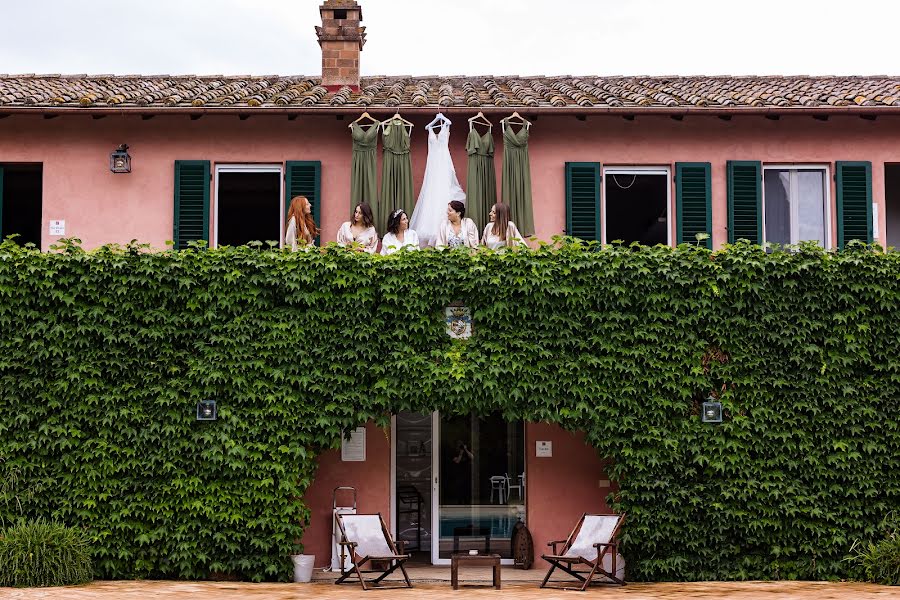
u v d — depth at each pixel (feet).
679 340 43.52
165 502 42.24
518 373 43.24
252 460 42.57
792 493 42.88
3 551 39.04
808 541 42.78
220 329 42.93
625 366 43.29
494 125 49.47
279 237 49.26
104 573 41.96
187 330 42.91
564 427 43.52
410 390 42.80
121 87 52.34
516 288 43.34
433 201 47.52
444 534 48.08
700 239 44.24
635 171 50.14
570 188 49.16
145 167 49.21
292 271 43.27
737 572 42.80
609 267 43.62
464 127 49.78
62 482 41.98
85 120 49.21
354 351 43.06
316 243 48.67
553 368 43.45
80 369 42.24
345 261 43.39
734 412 43.16
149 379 42.60
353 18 54.08
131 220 48.98
